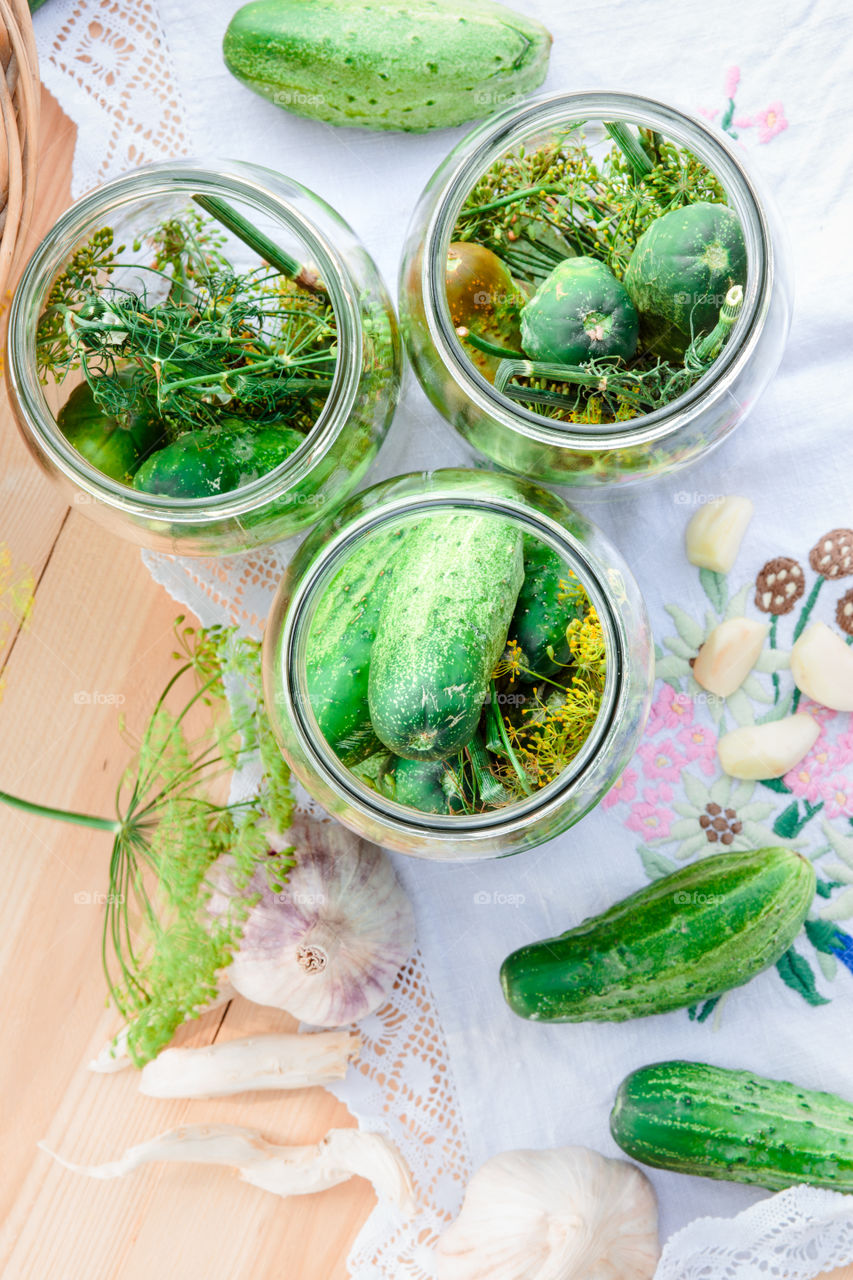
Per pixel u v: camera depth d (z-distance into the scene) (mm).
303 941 539
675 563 557
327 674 481
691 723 558
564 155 497
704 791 557
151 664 570
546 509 493
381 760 492
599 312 473
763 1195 558
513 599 475
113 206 483
